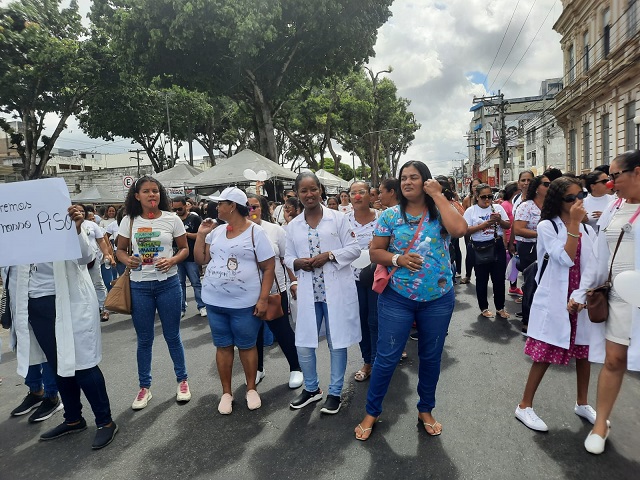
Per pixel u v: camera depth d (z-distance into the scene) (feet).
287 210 19.60
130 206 11.86
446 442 9.46
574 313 9.40
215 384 13.35
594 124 58.29
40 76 57.67
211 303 11.30
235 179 41.50
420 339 9.58
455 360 14.19
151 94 79.87
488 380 12.51
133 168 105.29
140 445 10.09
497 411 10.68
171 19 44.83
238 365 14.85
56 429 10.64
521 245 17.34
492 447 9.18
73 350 9.82
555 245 9.74
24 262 9.32
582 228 10.02
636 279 7.51
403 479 8.30
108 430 10.36
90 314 10.18
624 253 8.54
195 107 87.35
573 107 64.44
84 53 60.44
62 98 64.69
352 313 11.19
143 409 11.86
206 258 13.08
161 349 16.99
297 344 11.30
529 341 10.18
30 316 10.14
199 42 45.96
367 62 57.06
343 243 11.16
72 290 10.02
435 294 9.07
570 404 10.87
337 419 10.75
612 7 51.03
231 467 9.02
